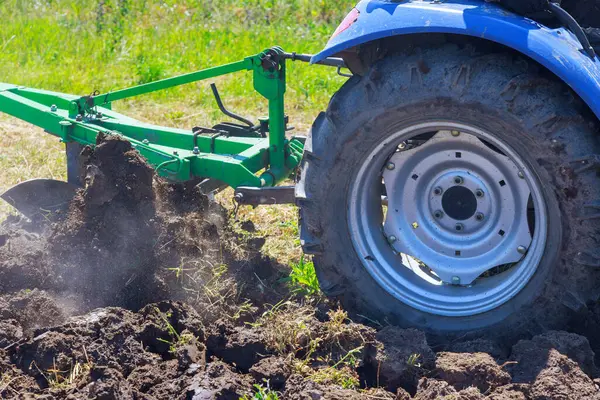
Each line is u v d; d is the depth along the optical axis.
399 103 3.64
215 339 3.76
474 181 3.84
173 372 3.51
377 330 3.92
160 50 10.17
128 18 11.39
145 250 4.16
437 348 3.84
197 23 11.48
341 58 4.43
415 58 3.62
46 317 3.88
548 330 3.68
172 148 4.90
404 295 3.94
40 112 5.09
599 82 3.38
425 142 3.86
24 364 3.57
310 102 8.41
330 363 3.68
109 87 8.73
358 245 3.95
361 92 3.72
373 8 3.73
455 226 3.94
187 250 4.24
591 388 3.32
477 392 3.31
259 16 11.97
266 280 4.57
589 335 3.88
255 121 7.81
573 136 3.43
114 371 3.42
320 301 4.32
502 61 3.53
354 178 3.87
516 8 3.64
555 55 3.38
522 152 3.55
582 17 4.32
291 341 3.77
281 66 4.64
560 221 3.54
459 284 3.94
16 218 4.97
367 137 3.76
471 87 3.52
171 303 3.87
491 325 3.78
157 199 4.37
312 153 3.88
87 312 4.01
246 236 4.86
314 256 4.02
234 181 4.56
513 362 3.49
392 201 4.01
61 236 4.20
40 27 10.66
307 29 11.46
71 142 4.98
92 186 4.20
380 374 3.60
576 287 3.57
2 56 9.55
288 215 5.70
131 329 3.70
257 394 3.35
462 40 3.68
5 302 3.90
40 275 4.12
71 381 3.43
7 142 7.04
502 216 3.83
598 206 3.43
